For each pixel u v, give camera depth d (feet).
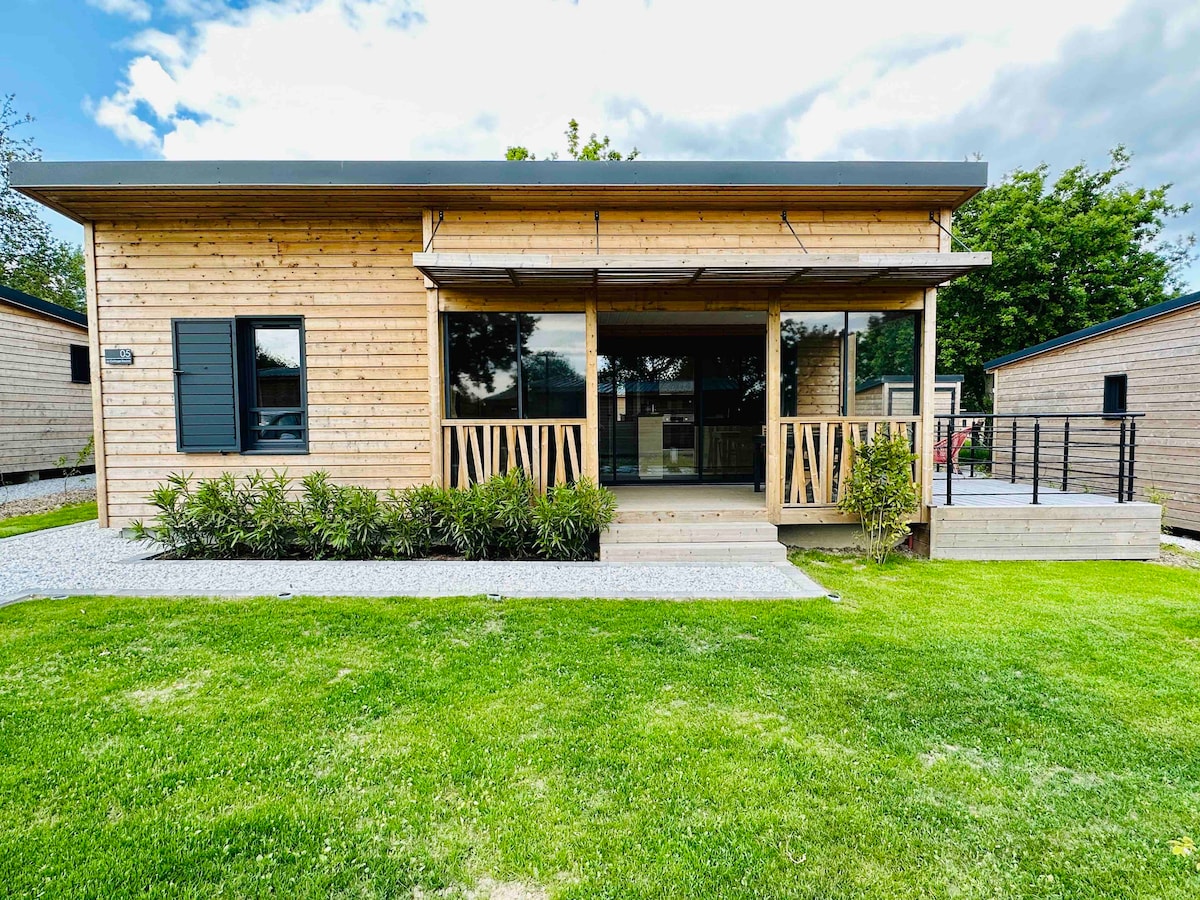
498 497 18.22
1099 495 22.71
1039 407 33.35
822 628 12.38
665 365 27.09
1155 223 65.05
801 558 18.97
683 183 17.43
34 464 35.24
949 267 16.39
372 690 9.60
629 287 19.38
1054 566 18.20
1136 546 19.20
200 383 20.56
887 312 19.83
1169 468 25.55
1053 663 10.81
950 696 9.55
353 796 7.06
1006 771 7.68
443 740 8.21
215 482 19.30
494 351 19.75
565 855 6.16
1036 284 58.39
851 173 17.51
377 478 20.75
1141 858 6.26
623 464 27.14
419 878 5.87
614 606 13.64
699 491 24.36
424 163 17.37
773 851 6.26
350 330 20.54
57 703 9.14
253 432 21.03
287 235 20.40
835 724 8.71
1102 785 7.43
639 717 8.85
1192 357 24.61
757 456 23.95
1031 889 5.86
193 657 10.82
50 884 5.77
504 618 12.85
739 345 27.20
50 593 14.43
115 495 20.93
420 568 16.94
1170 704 9.37
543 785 7.27
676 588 14.98
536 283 18.72
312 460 20.80
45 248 63.00
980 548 19.11
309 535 18.26
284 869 5.98
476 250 19.15
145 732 8.36
